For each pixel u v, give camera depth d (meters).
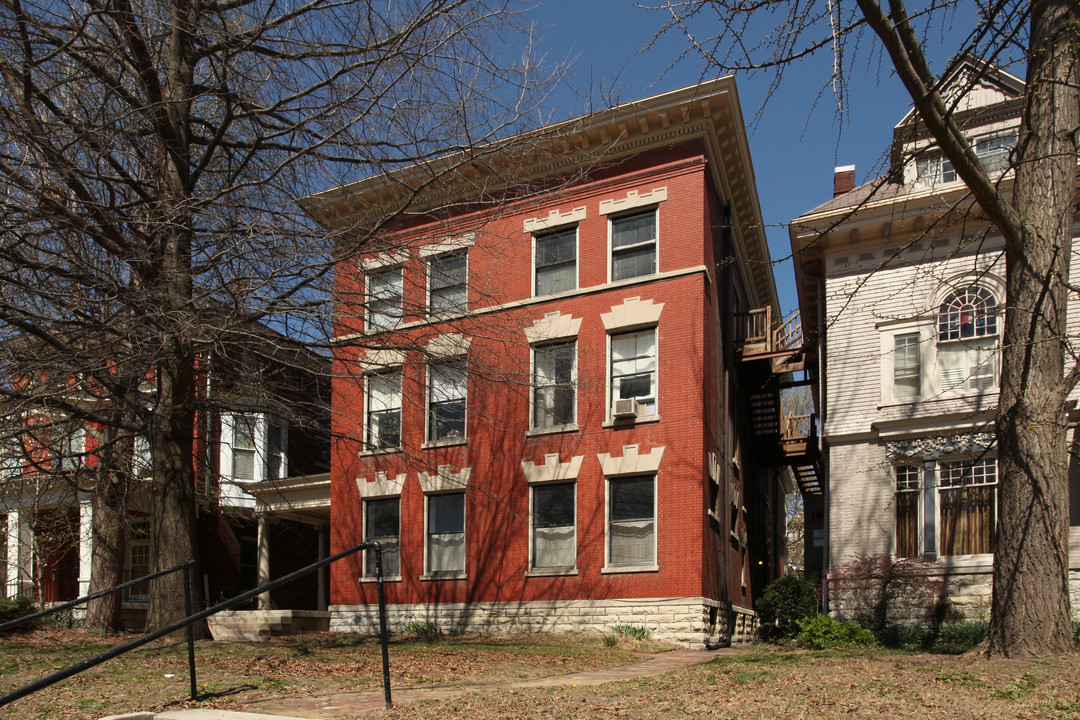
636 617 17.83
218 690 8.04
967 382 18.00
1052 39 9.46
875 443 18.78
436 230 13.78
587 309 19.81
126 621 24.92
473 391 19.48
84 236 11.91
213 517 25.80
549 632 18.53
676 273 19.02
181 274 11.12
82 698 7.71
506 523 19.64
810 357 24.09
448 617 19.89
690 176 19.36
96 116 11.49
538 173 20.53
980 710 6.55
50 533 23.38
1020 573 9.36
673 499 18.08
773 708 6.76
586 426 19.25
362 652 12.18
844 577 17.86
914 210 18.47
